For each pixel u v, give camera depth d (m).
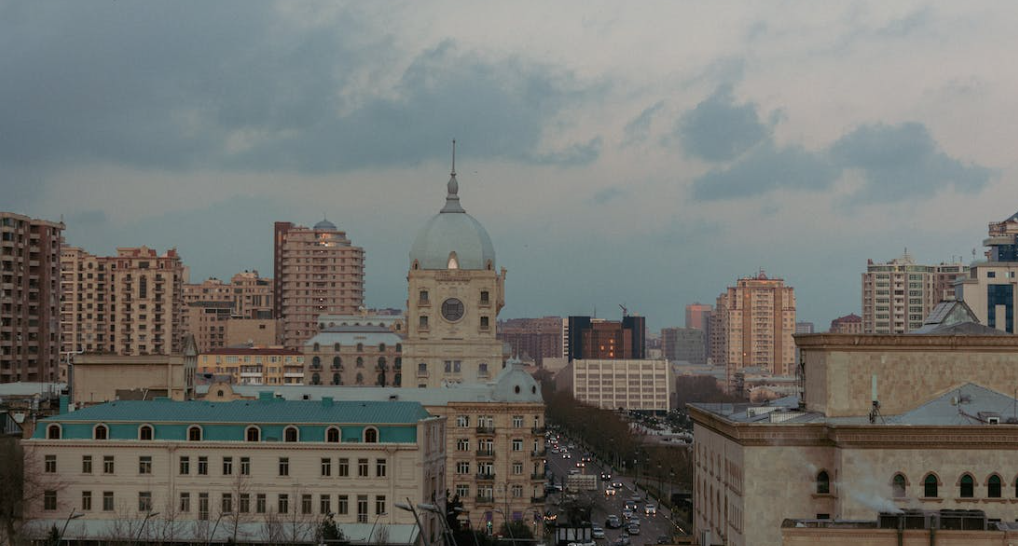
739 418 178.25
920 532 136.38
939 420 159.25
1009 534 135.38
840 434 156.38
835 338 164.50
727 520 174.62
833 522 141.50
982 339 165.00
